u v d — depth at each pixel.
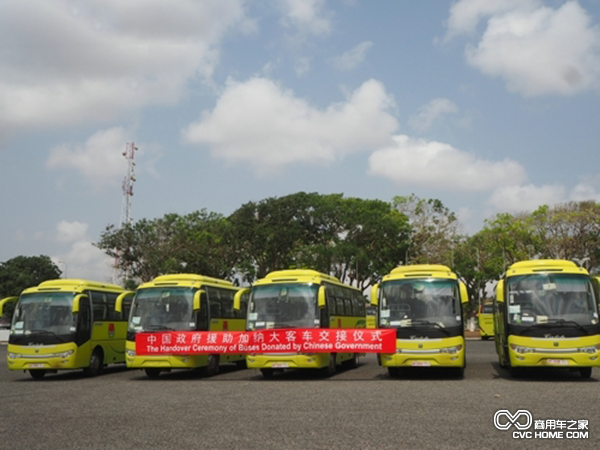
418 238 66.25
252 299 21.09
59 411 13.35
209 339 20.80
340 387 17.28
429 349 18.72
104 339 24.11
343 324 24.56
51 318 22.19
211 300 23.61
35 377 22.98
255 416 12.04
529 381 17.88
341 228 61.62
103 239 58.88
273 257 59.81
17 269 95.25
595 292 17.89
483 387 16.39
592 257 56.56
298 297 20.73
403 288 19.56
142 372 25.09
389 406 13.06
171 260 56.19
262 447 9.14
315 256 58.91
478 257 68.81
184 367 21.00
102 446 9.45
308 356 19.80
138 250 58.62
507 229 59.97
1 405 14.56
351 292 27.16
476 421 11.02
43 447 9.45
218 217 64.25
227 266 59.78
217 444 9.41
